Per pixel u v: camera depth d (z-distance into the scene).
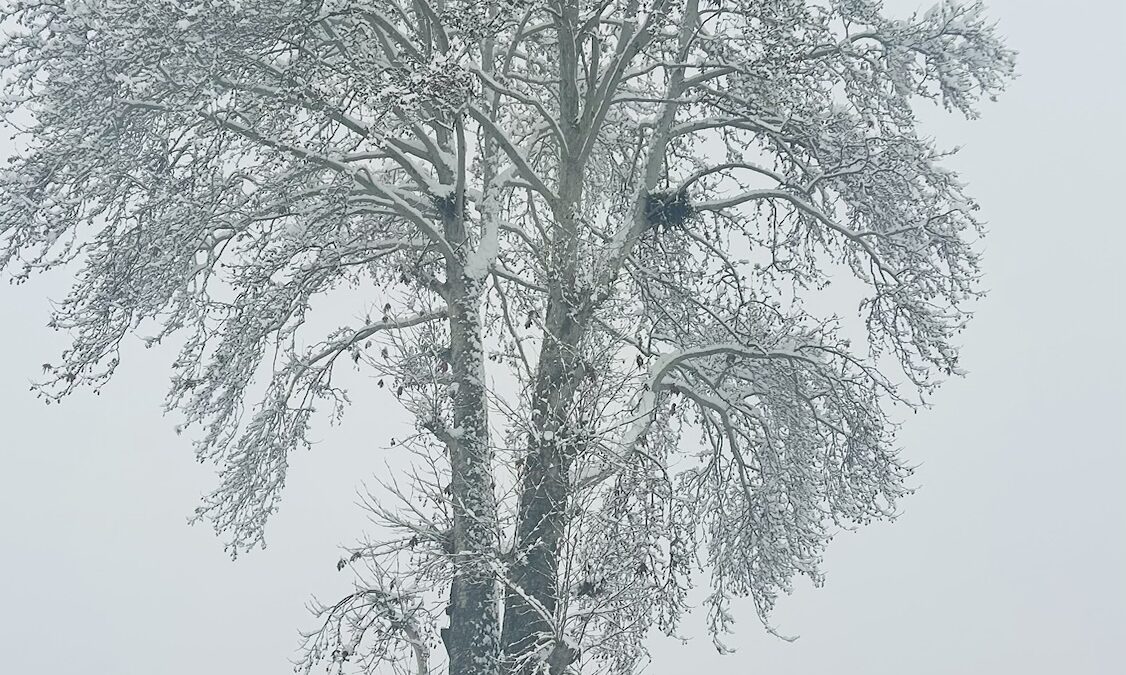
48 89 12.03
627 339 12.98
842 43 13.06
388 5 13.35
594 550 11.73
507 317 14.53
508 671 12.20
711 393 15.15
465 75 10.91
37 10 11.97
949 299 13.46
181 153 12.30
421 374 13.04
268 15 11.95
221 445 14.43
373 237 15.30
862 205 13.73
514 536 12.20
